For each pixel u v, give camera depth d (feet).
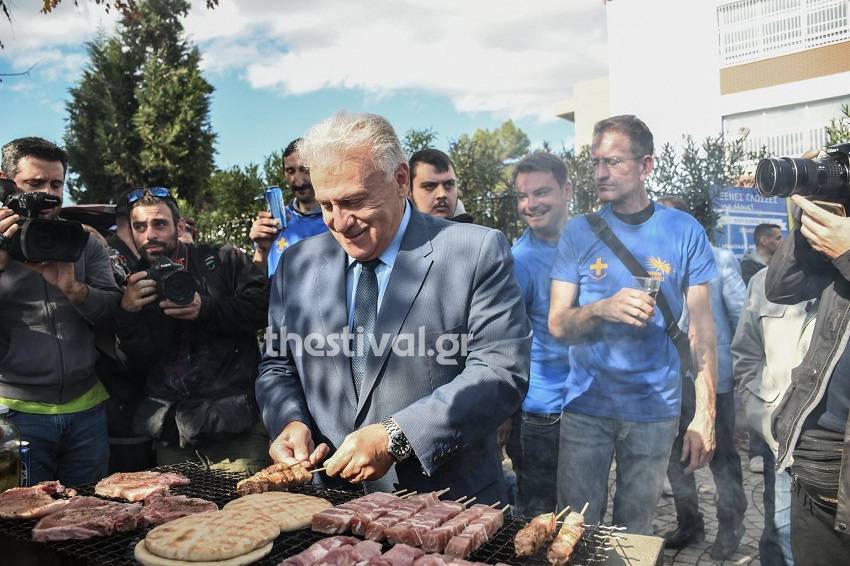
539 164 9.59
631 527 8.61
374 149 5.83
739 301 9.56
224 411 9.30
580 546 4.83
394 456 5.65
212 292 9.75
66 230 8.34
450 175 11.09
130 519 5.22
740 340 9.28
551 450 9.84
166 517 5.35
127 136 28.48
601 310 8.20
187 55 29.78
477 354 6.20
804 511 6.56
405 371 6.25
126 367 9.71
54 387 9.06
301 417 6.60
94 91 28.63
